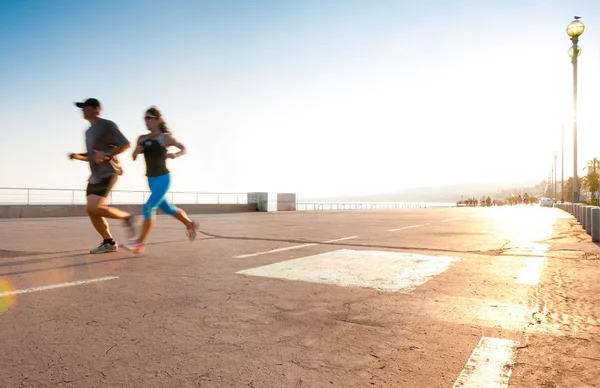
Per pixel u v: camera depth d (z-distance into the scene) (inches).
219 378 88.1
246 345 106.2
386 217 725.9
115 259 231.9
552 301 148.6
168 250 267.4
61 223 535.8
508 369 92.9
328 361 96.8
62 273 192.7
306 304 143.5
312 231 409.1
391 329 118.6
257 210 1134.4
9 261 225.1
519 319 128.0
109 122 230.8
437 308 139.4
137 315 130.0
